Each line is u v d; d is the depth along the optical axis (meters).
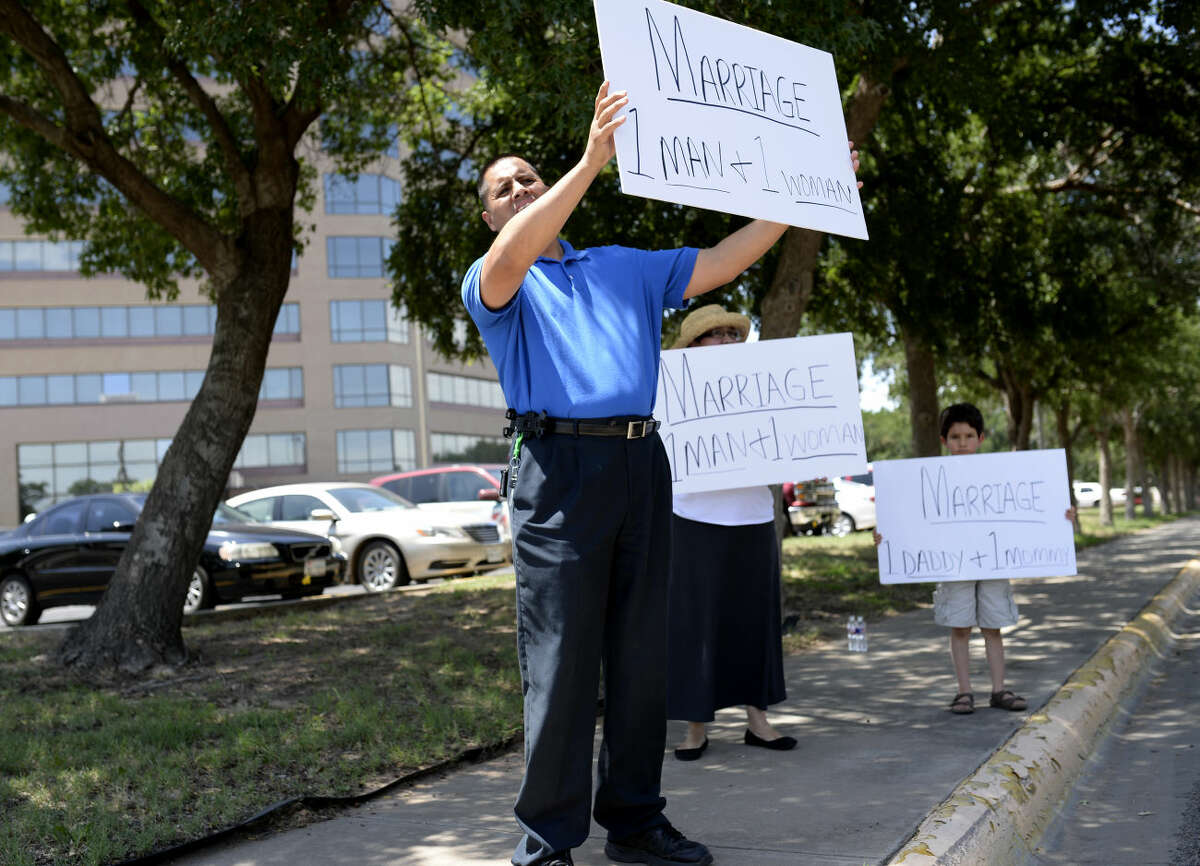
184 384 51.94
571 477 2.98
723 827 3.60
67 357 50.84
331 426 51.03
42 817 3.80
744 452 4.86
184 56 9.02
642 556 3.09
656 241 12.74
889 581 5.70
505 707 5.65
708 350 4.96
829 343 5.03
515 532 3.05
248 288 8.15
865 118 10.19
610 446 3.00
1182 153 13.96
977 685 6.13
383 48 12.29
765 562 4.79
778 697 4.88
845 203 3.45
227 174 11.81
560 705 2.95
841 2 7.21
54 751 4.81
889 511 5.74
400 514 14.65
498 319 3.01
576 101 6.90
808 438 4.96
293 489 15.38
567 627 2.95
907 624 9.22
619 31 2.90
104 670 7.22
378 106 12.87
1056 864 3.63
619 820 3.25
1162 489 52.78
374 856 3.47
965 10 9.87
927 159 14.09
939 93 11.87
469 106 14.09
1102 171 16.75
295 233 13.59
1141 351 23.64
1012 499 5.59
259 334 8.13
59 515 13.21
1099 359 23.05
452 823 3.83
